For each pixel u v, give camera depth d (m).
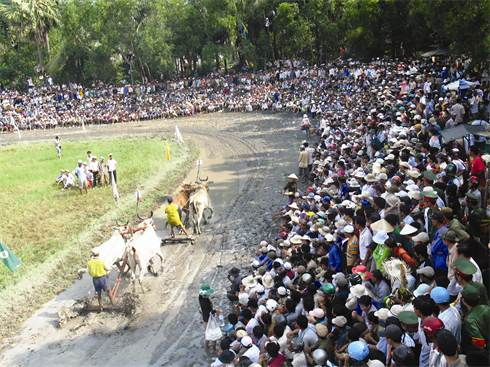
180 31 59.44
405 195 10.20
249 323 8.48
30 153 37.12
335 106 34.81
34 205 22.41
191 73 66.50
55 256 15.91
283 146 30.61
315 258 10.73
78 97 60.16
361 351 6.07
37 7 60.00
